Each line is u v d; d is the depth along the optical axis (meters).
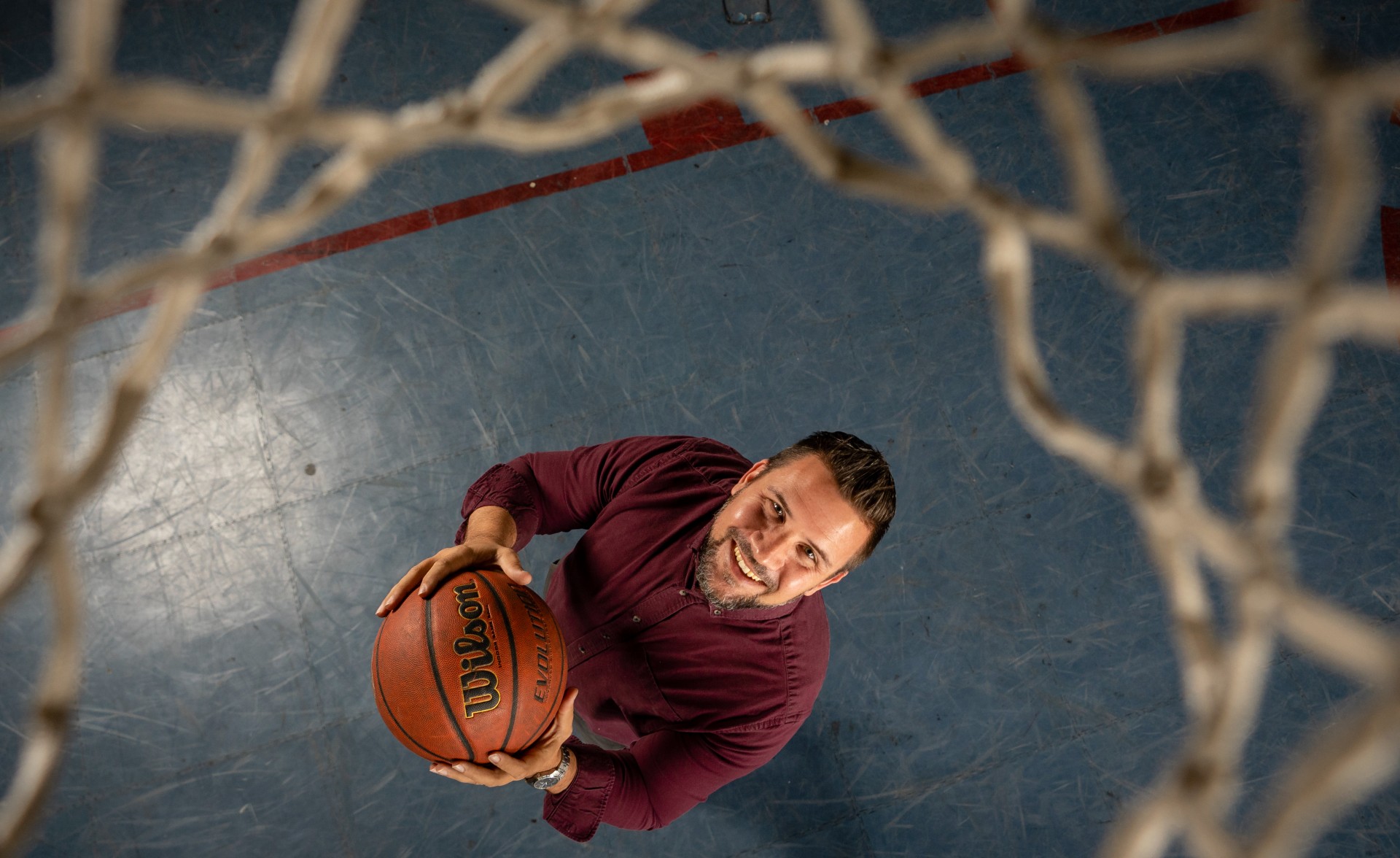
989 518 3.59
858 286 3.89
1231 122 4.12
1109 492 3.61
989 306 3.86
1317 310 0.41
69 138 0.42
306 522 3.52
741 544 2.16
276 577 3.45
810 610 2.34
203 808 3.18
